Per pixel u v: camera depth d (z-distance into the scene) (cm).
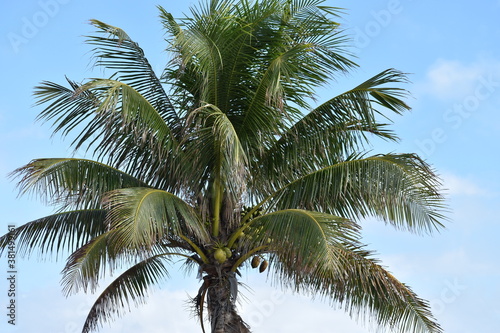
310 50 1159
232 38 1222
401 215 1220
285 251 1108
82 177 1213
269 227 1144
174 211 1116
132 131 1222
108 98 1098
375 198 1223
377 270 1234
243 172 1100
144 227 1024
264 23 1240
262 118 1230
